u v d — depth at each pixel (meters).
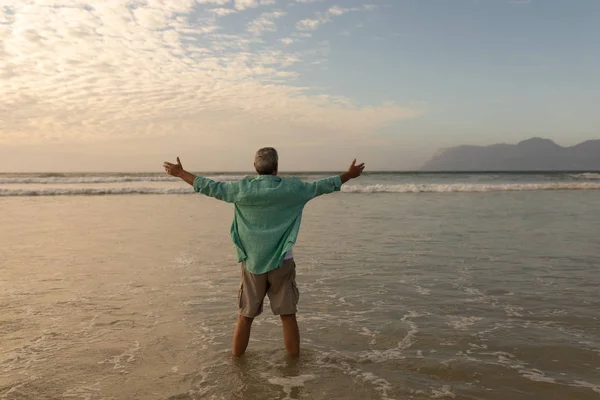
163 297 5.19
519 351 3.61
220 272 6.48
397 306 4.84
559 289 5.50
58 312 4.62
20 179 32.47
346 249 8.23
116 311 4.66
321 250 8.14
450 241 9.09
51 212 14.50
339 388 3.01
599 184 27.53
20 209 15.33
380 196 21.50
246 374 3.23
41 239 9.37
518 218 12.91
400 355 3.55
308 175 58.50
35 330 4.09
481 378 3.14
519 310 4.68
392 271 6.49
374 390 2.98
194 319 4.43
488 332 4.04
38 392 2.92
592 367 3.31
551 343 3.77
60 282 5.86
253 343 3.84
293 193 3.37
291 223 3.40
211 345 3.78
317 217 13.34
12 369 3.27
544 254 7.73
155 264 7.01
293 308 3.48
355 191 24.69
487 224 11.66
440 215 13.77
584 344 3.75
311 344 3.80
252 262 3.38
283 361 3.46
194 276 6.23
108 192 22.70
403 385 3.05
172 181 34.06
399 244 8.76
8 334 3.98
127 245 8.69
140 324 4.28
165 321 4.37
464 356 3.52
